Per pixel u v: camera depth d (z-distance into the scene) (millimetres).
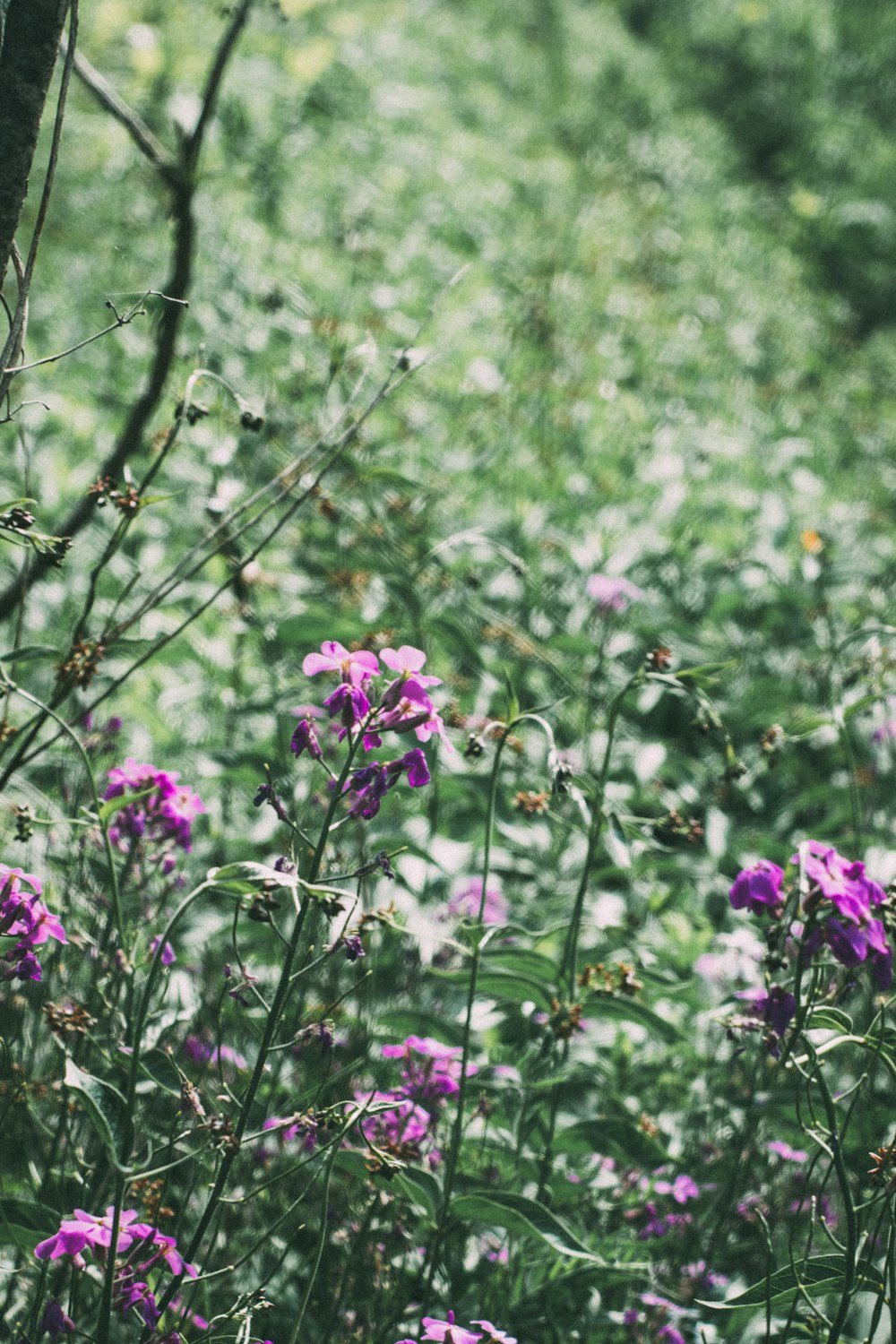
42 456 6504
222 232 9117
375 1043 3344
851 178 16547
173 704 4793
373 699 2229
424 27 16250
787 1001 2309
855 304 14391
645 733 5660
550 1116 2955
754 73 18172
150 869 3355
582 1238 2881
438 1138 3109
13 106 2248
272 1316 2785
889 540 8141
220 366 6652
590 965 3178
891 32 19891
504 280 10812
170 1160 2639
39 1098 2889
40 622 5184
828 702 5262
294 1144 3125
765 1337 2602
